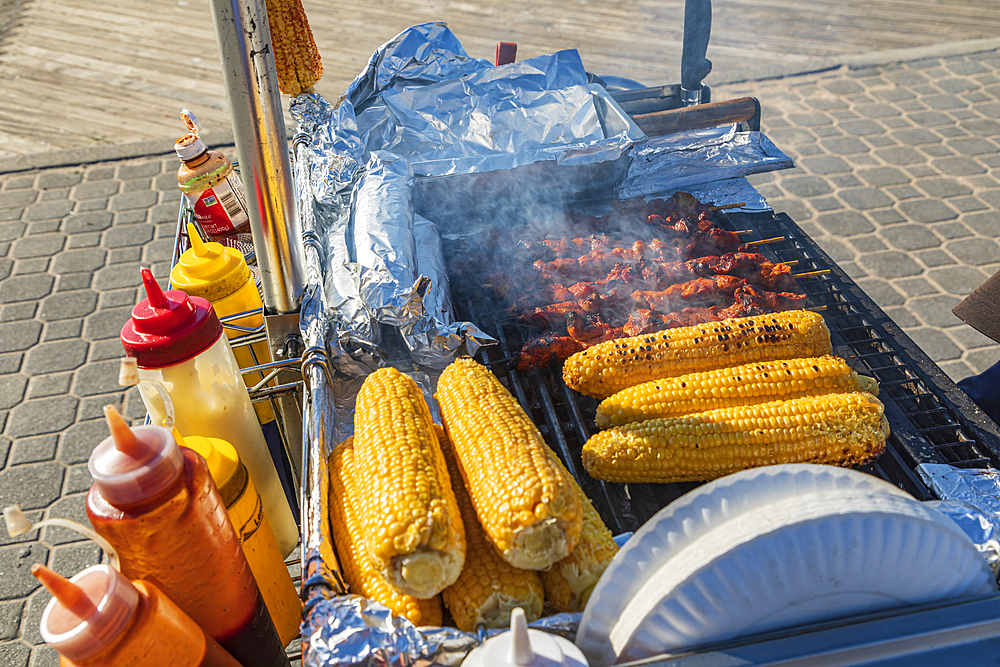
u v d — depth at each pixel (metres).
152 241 6.45
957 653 1.03
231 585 1.29
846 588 1.07
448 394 1.70
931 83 8.69
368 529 1.26
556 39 9.75
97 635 0.96
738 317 2.35
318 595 1.26
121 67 9.09
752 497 1.11
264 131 1.79
